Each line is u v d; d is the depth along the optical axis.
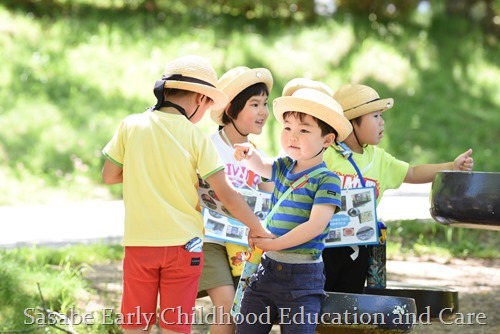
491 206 7.36
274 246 7.17
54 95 22.83
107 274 12.56
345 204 8.27
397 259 14.70
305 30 27.97
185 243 7.38
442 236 16.20
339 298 7.42
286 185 7.46
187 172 7.41
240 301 7.55
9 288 10.48
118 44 25.73
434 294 8.78
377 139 8.83
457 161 9.14
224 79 8.59
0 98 22.08
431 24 30.88
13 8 26.81
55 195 18.67
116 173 7.71
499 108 27.05
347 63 26.72
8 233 14.89
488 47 31.08
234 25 28.09
